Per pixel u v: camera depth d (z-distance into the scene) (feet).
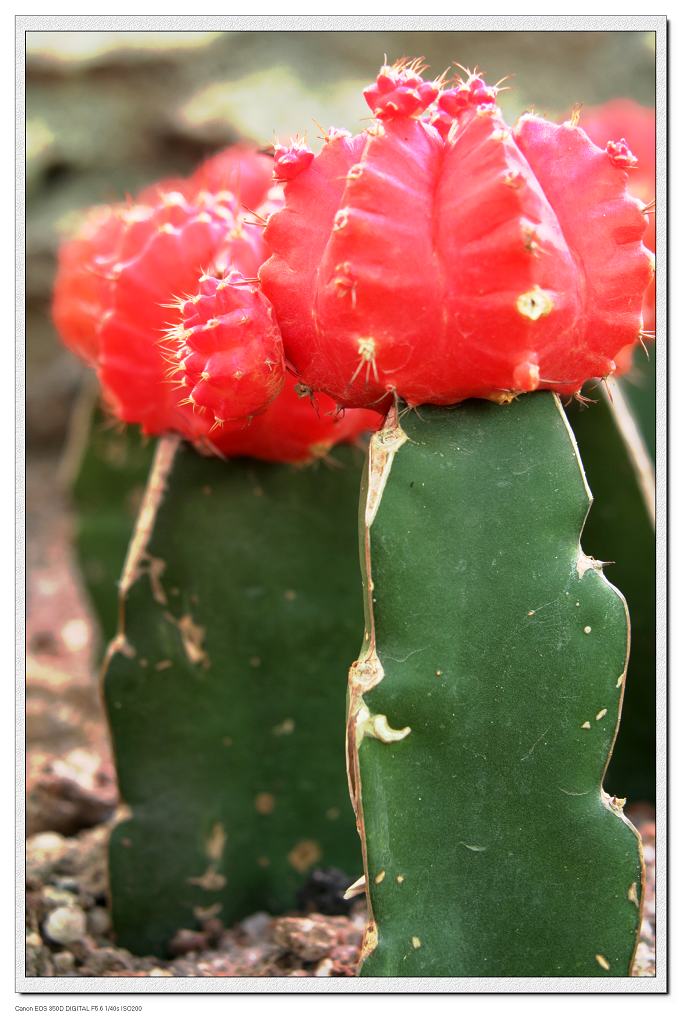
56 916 1.21
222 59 3.25
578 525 0.93
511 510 0.92
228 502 1.16
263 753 1.20
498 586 0.92
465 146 0.91
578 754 0.93
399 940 0.93
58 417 3.24
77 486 1.74
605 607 0.93
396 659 0.92
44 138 3.18
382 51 3.21
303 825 1.22
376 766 0.92
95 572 1.75
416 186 0.90
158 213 1.13
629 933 0.94
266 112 3.03
